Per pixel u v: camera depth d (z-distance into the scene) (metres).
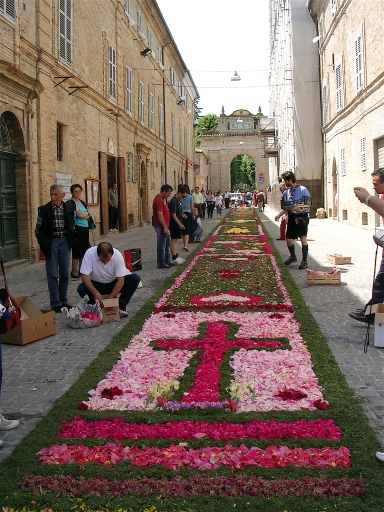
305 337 6.98
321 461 3.84
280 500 3.41
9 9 13.60
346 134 26.27
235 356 6.23
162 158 39.56
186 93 53.75
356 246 17.17
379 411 4.78
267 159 76.19
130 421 4.63
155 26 35.97
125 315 8.58
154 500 3.46
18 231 15.10
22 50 14.61
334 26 28.03
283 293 9.76
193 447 4.13
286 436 4.27
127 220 27.11
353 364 6.04
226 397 5.06
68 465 3.90
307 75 34.03
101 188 22.56
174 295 9.88
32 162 15.37
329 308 8.76
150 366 6.00
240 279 11.41
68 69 18.36
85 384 5.52
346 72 25.59
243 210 52.25
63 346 7.08
